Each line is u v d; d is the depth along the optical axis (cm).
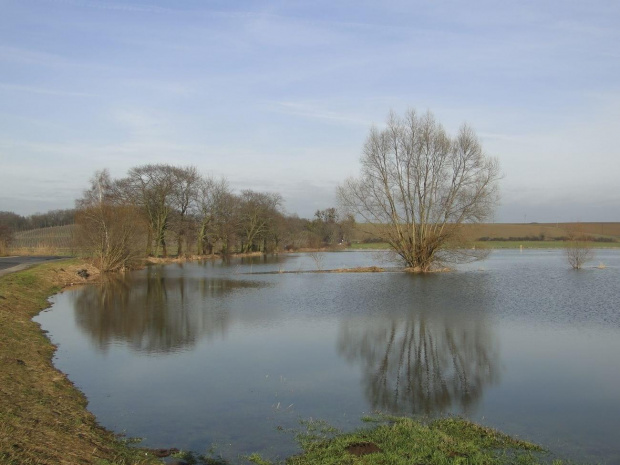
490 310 2422
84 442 859
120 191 5903
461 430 956
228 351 1630
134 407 1109
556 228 11500
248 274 4538
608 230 11231
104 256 4634
